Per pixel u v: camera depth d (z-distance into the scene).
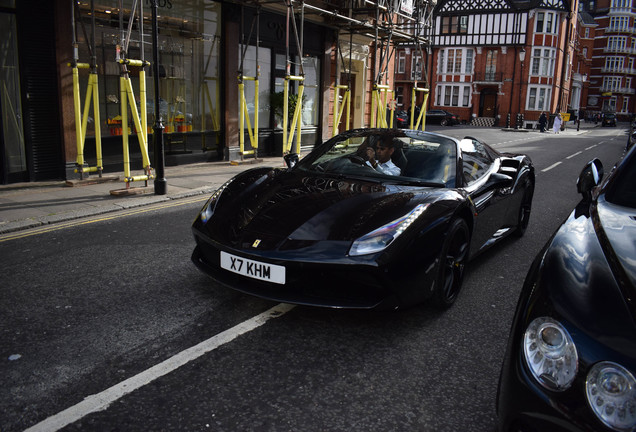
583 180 2.91
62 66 8.27
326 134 14.85
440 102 51.81
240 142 11.30
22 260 4.47
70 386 2.53
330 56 14.45
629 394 1.43
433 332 3.28
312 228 3.13
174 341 3.03
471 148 4.63
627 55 79.19
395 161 4.12
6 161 7.95
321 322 3.35
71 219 6.01
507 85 48.06
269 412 2.36
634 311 1.60
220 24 11.12
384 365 2.83
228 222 3.39
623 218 2.29
